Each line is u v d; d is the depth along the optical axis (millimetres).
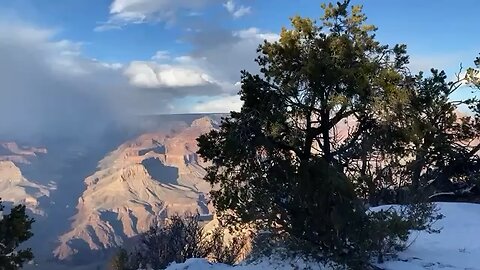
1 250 10922
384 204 16500
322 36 13852
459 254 11531
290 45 13625
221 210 12375
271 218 10844
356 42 13828
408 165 18156
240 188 12008
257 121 12867
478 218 15789
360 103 13172
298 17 13898
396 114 13586
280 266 11039
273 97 13133
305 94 13234
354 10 14039
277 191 11047
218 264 12609
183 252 19734
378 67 13750
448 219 15781
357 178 12391
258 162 12406
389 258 11180
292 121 13445
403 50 14367
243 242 19391
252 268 11492
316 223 10234
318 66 12695
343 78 12914
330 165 10914
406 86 14414
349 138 14023
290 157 12906
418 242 13008
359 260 9914
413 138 13859
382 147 13914
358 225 9938
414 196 14797
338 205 9898
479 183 24422
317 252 10320
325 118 13305
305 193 10453
